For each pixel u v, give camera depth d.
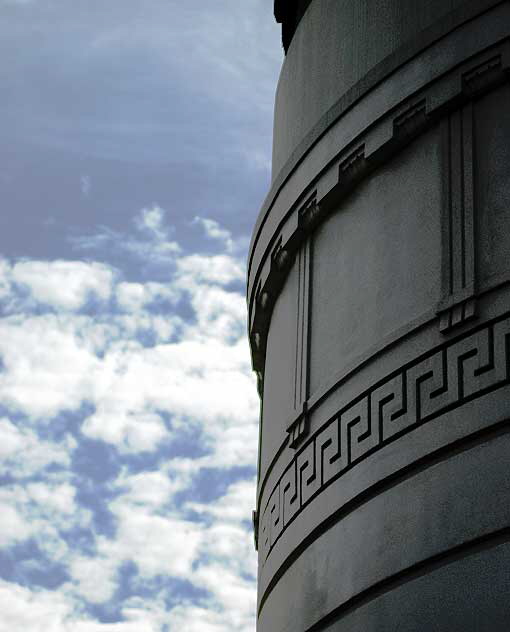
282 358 28.33
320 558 23.94
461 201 22.67
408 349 22.61
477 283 21.69
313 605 23.75
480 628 19.27
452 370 21.50
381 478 22.28
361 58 26.89
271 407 28.97
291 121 30.06
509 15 23.02
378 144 24.94
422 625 20.23
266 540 28.03
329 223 26.80
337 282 25.84
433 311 22.17
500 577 19.31
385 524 21.92
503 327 20.95
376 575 21.69
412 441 21.84
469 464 20.58
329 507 23.75
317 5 30.03
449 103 23.52
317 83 28.75
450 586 20.02
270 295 29.80
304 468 25.33
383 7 26.62
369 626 21.48
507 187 22.02
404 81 24.70
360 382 23.72
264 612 27.56
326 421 24.62
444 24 24.14
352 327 24.75
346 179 25.91
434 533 20.70
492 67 22.95
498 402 20.48
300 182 27.69
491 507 19.89
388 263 24.16
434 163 23.70
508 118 22.61
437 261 22.80
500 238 21.75
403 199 24.28
